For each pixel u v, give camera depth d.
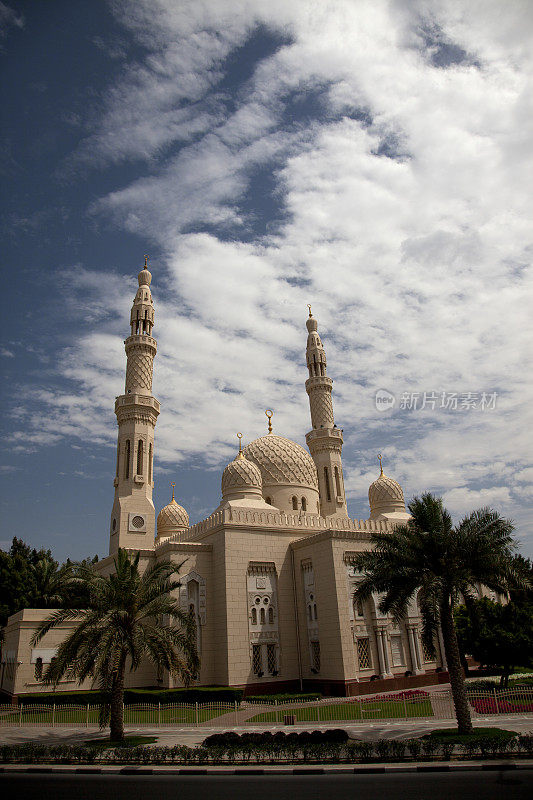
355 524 49.06
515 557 27.30
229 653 42.69
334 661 41.50
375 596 43.94
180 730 29.62
